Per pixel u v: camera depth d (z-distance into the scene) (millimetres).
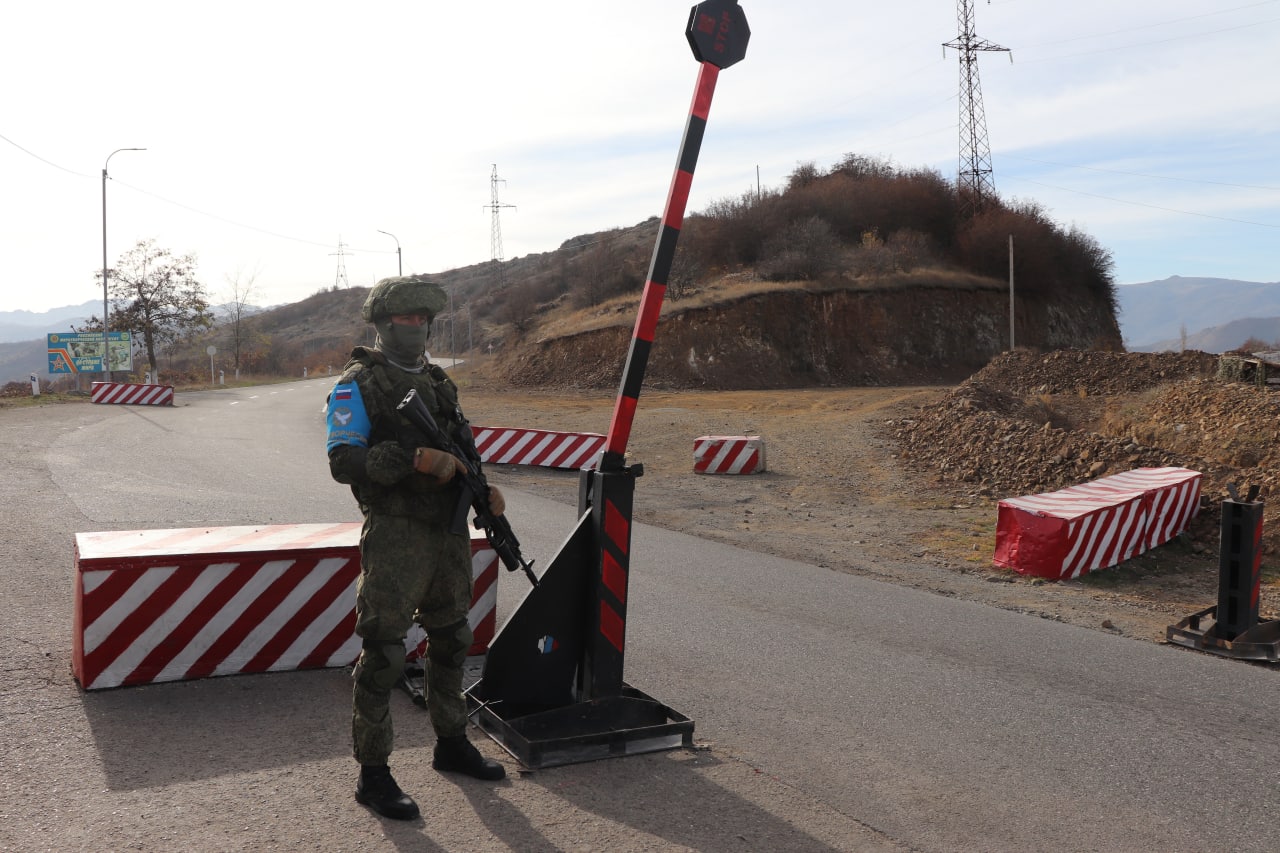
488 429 16438
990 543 11211
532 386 49844
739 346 50875
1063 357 29781
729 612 7094
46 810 3344
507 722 4086
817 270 57188
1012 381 29828
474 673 4922
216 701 4520
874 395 34344
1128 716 5148
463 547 3648
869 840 3512
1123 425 20406
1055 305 64500
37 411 25422
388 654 3387
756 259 64000
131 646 4617
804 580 8516
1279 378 23156
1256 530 6934
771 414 25953
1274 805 4047
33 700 4410
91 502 10281
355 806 3490
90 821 3275
